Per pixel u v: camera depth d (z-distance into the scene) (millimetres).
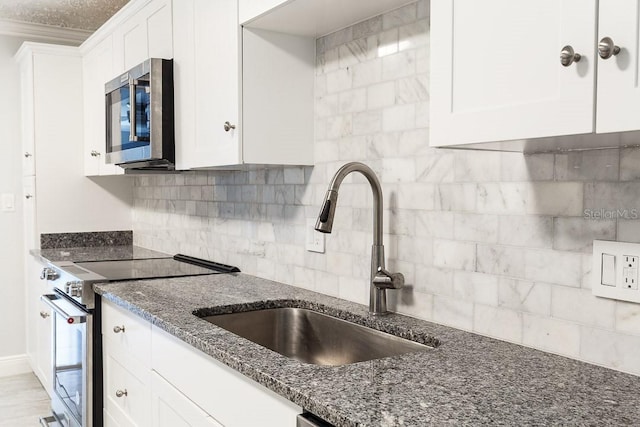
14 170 3926
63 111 3682
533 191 1355
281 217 2303
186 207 3174
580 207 1256
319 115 2080
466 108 1102
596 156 1224
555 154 1306
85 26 3924
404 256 1728
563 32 922
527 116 983
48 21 3789
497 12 1035
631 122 836
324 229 1510
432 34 1171
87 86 3646
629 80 837
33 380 3791
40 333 3461
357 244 1902
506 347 1368
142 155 2551
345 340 1758
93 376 2311
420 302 1673
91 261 3000
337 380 1110
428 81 1630
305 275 2162
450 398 1017
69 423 2578
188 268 2729
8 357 3908
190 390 1545
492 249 1458
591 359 1237
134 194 3934
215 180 2838
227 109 2012
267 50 1999
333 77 2006
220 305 1842
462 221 1540
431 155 1628
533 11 971
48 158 3645
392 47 1753
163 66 2439
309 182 2133
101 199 3852
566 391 1061
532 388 1074
